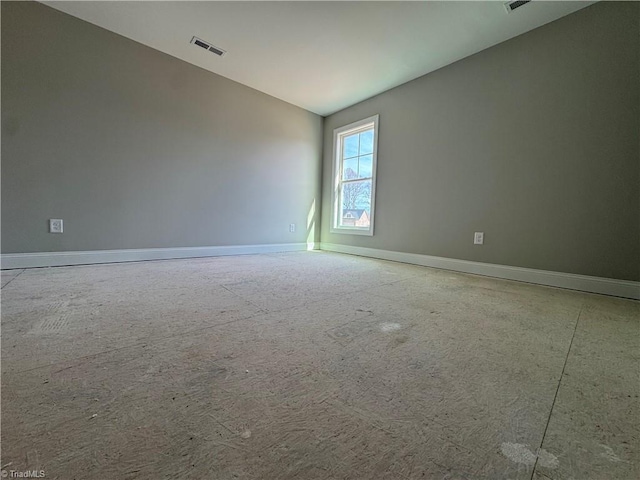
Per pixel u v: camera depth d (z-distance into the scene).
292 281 2.21
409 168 3.37
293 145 4.20
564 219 2.26
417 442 0.62
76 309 1.42
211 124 3.37
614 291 2.02
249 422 0.67
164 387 0.79
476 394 0.81
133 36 2.71
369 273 2.64
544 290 2.15
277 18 2.37
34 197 2.39
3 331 1.13
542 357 1.05
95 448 0.57
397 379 0.88
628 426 0.69
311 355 1.02
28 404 0.70
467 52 2.75
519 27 2.38
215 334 1.17
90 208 2.66
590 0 2.06
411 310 1.57
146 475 0.52
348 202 4.30
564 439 0.64
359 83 3.44
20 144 2.31
